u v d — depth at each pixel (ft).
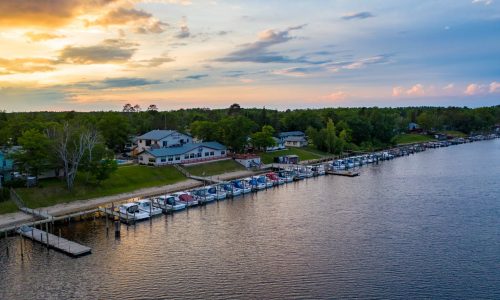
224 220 250.16
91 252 194.49
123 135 466.29
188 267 177.68
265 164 461.78
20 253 192.03
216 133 472.85
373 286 159.02
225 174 397.80
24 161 271.90
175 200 282.15
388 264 179.42
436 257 186.91
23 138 274.36
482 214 258.98
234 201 302.66
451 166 480.23
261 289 157.48
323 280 164.55
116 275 169.48
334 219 250.16
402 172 440.04
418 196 314.96
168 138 428.56
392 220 246.88
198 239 214.28
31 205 256.93
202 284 161.68
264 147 509.76
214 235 220.84
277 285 160.56
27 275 169.17
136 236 218.79
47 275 169.27
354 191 337.52
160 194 304.71
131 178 334.24
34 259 185.47
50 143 276.21
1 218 235.81
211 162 416.46
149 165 376.89
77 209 258.37
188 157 405.59
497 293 152.56
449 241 207.92
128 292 155.22
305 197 315.37
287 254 192.24
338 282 162.71
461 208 275.39
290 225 238.27
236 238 215.51
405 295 151.74
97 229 229.45
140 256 190.08
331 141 559.38
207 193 308.40
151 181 340.59
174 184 341.62
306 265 179.22
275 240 211.82
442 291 154.61
